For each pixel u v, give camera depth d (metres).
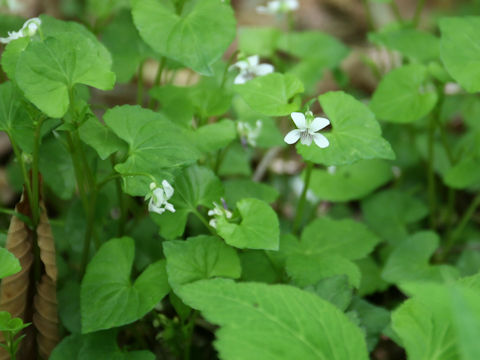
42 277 0.32
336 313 0.26
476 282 0.28
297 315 0.26
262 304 0.26
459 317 0.19
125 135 0.32
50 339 0.33
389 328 0.32
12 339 0.30
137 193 0.31
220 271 0.31
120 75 0.39
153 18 0.34
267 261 0.36
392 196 0.45
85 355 0.32
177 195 0.34
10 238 0.31
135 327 0.35
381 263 0.42
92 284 0.31
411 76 0.39
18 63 0.29
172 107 0.37
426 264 0.38
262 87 0.33
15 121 0.32
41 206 0.32
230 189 0.38
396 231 0.43
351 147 0.31
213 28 0.33
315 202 0.48
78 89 0.34
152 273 0.32
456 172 0.43
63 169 0.36
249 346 0.24
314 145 0.31
